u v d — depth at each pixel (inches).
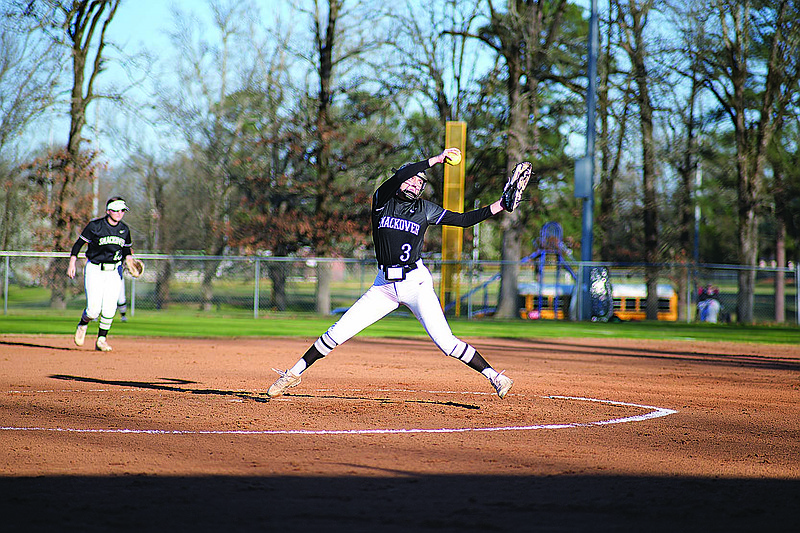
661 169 2950.3
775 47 2503.7
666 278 2625.5
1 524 317.1
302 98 2824.8
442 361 1064.2
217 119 2869.1
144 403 649.6
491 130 2746.1
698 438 538.3
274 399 679.7
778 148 2731.3
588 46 2429.9
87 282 1083.3
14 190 2711.6
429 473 417.1
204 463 433.7
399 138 2861.7
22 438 498.6
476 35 2721.5
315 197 2743.6
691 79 2682.1
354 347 1280.8
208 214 2925.7
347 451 470.3
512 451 478.9
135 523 321.4
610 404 695.1
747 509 356.8
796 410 688.4
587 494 378.0
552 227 2522.1
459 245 2319.1
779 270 2309.3
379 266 608.7
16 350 1103.0
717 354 1302.9
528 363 1075.3
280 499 361.1
